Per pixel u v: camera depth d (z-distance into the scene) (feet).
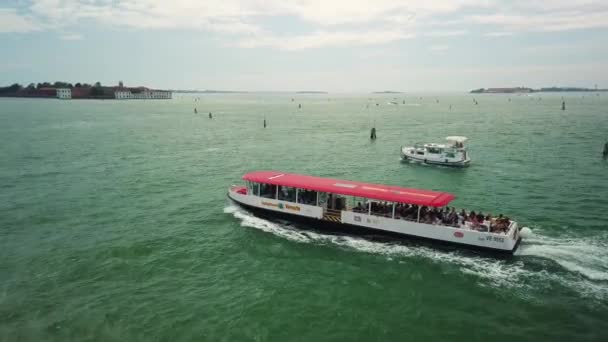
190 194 167.22
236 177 198.49
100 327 79.87
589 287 92.94
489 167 216.33
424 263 105.40
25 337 76.89
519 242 109.81
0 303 87.76
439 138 340.39
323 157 253.44
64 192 169.68
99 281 97.19
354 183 130.11
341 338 77.05
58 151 267.59
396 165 227.81
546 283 94.89
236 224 132.16
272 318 82.94
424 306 87.15
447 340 76.43
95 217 139.74
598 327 79.20
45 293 91.81
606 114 549.95
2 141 310.04
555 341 75.72
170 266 104.78
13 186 178.81
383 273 100.89
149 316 83.41
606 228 124.88
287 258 109.09
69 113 618.85
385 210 119.44
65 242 118.83
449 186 179.01
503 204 150.82
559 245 112.68
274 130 410.52
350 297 90.53
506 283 95.40
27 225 132.26
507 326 80.28
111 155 255.29
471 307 86.58
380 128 426.92
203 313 84.53
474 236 106.52
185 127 434.30
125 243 117.70
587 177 188.44
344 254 111.14
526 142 298.15
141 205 152.66
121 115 599.57
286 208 129.39
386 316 83.76
